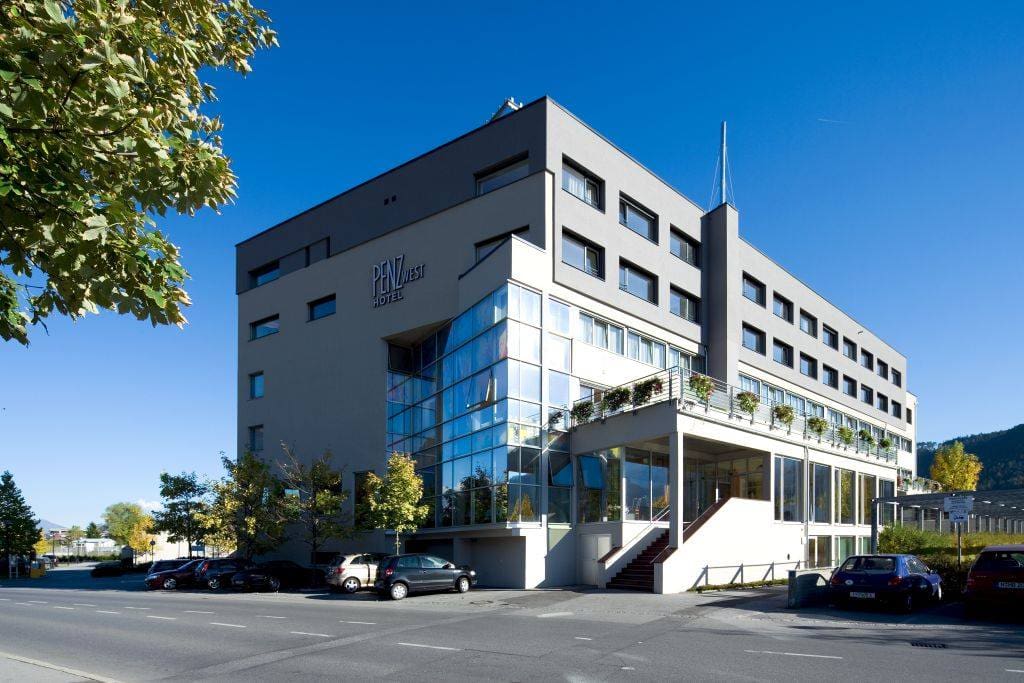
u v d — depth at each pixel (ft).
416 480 90.07
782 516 91.45
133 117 19.56
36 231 19.20
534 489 81.71
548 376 85.25
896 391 197.57
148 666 36.60
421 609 62.44
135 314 21.27
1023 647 39.40
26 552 176.96
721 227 114.62
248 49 26.96
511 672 32.96
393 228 106.52
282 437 120.06
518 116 91.50
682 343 107.96
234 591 96.94
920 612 55.57
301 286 121.49
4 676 32.14
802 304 144.15
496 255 84.89
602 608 59.31
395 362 106.73
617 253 96.53
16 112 17.52
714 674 31.96
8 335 20.31
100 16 18.93
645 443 87.20
